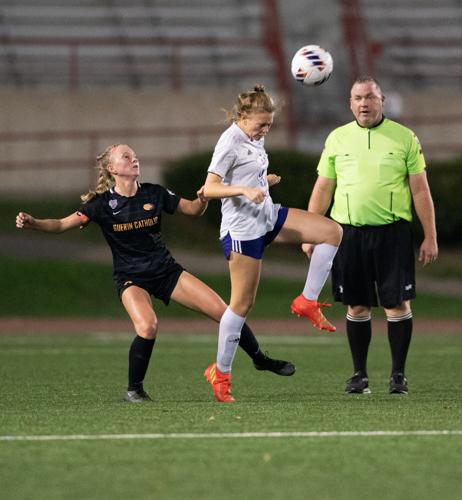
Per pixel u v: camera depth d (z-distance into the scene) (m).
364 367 39.56
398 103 114.50
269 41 133.25
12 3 135.75
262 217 34.50
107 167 36.47
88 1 137.12
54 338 70.69
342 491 21.58
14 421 30.52
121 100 115.81
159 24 135.75
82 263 97.69
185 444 26.45
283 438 27.25
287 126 119.81
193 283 36.41
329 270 35.56
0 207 109.44
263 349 62.59
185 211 36.69
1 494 21.38
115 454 25.23
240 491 21.58
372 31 138.12
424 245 38.09
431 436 27.53
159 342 68.19
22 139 113.31
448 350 61.69
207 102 116.44
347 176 38.06
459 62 135.62
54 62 129.12
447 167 103.31
